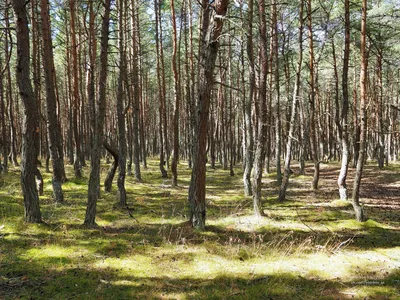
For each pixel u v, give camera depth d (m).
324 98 36.84
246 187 13.06
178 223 8.45
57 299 4.52
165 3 21.77
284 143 35.66
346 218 9.40
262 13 9.19
